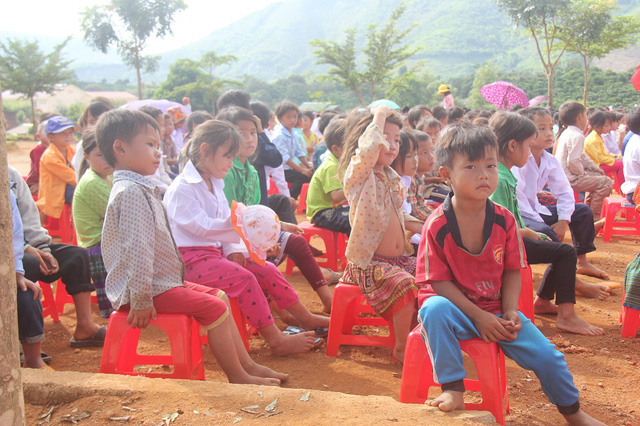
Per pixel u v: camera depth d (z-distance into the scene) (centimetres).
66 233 644
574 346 392
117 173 312
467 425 233
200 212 374
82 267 401
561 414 289
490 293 281
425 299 288
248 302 370
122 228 300
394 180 377
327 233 553
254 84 11294
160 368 369
